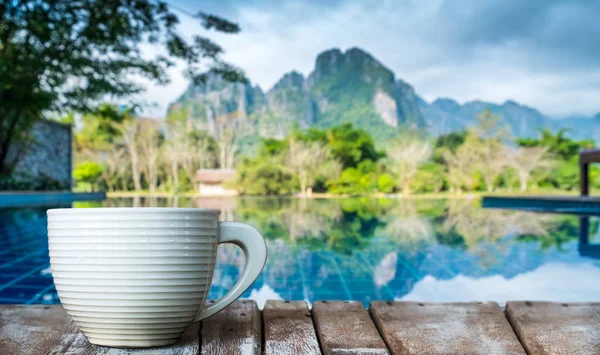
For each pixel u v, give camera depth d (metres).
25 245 3.85
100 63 8.65
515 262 3.42
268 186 21.88
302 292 2.61
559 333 0.83
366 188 22.80
